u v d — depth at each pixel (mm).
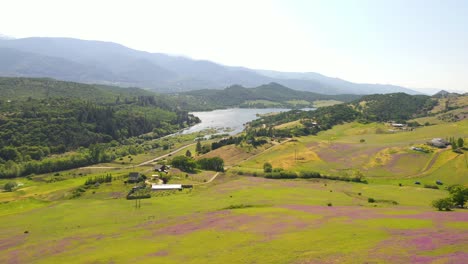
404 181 156250
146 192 132375
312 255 43219
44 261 56812
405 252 40344
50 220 97500
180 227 72312
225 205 100500
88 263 51781
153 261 48688
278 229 61781
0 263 60406
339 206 91750
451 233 48750
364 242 47094
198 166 192250
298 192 123062
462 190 86875
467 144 193750
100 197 129125
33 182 189125
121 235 70938
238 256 46625
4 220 100875
